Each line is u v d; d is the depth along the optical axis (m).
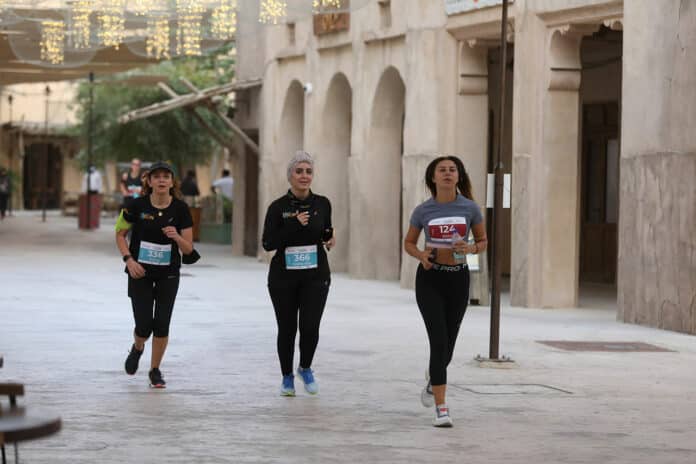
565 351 25.16
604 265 46.16
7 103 115.94
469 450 15.24
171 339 26.27
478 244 17.03
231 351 24.45
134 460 14.30
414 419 17.34
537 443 15.77
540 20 34.75
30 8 40.69
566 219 35.06
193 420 16.98
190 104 58.03
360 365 22.75
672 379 21.62
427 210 16.98
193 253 19.70
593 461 14.74
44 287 38.69
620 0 31.91
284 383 19.19
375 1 43.16
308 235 18.84
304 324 18.97
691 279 28.73
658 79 29.95
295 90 52.59
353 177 45.47
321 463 14.33
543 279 34.94
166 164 19.62
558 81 34.53
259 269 49.78
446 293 16.97
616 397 19.58
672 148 29.45
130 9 38.66
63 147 121.75
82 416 17.14
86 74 74.25
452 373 21.94
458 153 39.72
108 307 32.88
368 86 44.31
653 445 15.78
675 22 29.33
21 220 94.06
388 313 32.53
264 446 15.27
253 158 59.81
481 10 37.09
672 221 29.44
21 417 10.38
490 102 48.84
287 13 35.72
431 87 39.81
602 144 46.34
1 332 27.09
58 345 25.00
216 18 39.91
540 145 34.91
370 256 45.22
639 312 30.52
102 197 105.06
